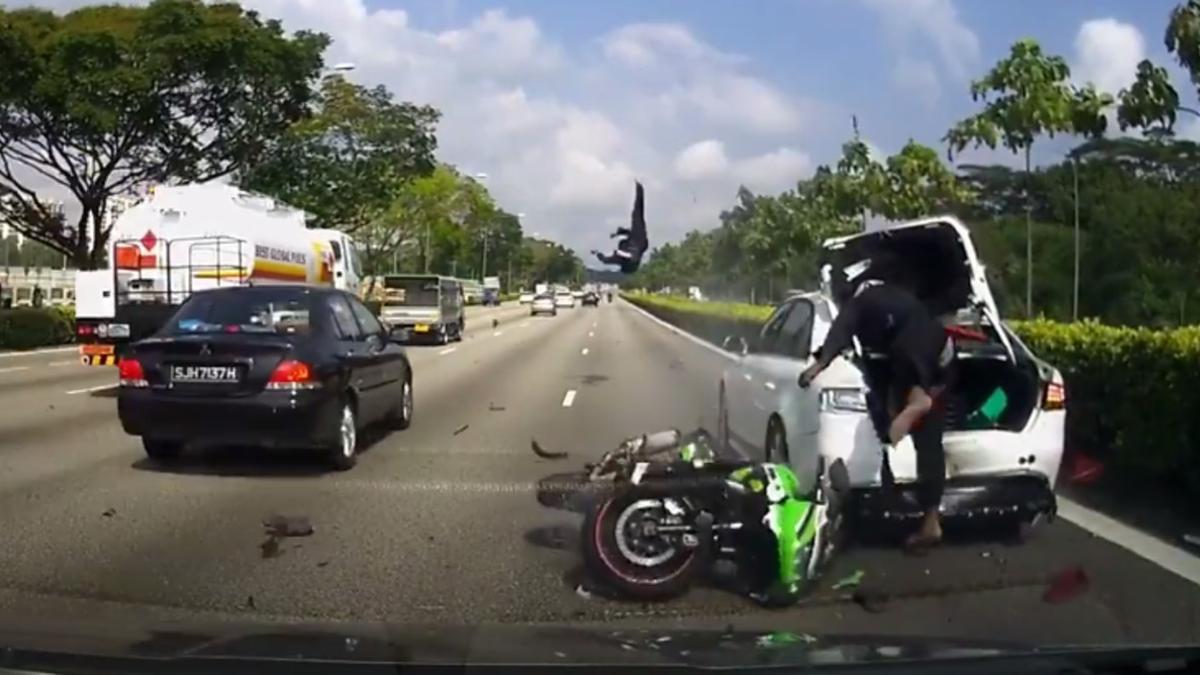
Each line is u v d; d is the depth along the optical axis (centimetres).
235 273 2023
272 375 1057
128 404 1076
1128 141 2556
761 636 504
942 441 751
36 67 3488
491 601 654
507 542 802
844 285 870
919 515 763
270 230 2183
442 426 1464
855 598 661
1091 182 2528
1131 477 1027
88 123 3481
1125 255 2384
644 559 664
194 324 1145
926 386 740
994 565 739
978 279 813
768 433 923
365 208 4912
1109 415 1025
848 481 763
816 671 432
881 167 2212
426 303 3569
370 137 4725
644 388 2031
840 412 771
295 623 584
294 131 4272
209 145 3934
